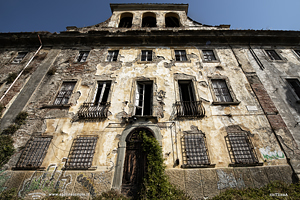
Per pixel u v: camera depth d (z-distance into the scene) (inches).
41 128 295.9
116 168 251.6
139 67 385.1
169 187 220.2
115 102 325.4
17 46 455.2
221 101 335.0
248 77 368.2
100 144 275.6
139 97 351.6
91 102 330.3
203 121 297.7
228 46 436.1
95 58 412.2
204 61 397.7
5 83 367.6
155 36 431.8
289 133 285.3
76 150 270.2
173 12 548.4
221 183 237.3
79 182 241.0
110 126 295.3
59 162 258.7
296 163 254.4
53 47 449.1
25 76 381.1
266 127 292.5
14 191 231.5
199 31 437.7
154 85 348.5
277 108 317.4
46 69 394.6
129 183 243.1
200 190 230.7
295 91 358.9
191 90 357.4
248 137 280.5
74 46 448.8
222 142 275.3
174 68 381.4
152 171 230.8
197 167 250.7
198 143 273.6
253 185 235.3
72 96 338.6
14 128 292.5
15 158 262.7
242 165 252.7
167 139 276.4
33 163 258.5
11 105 328.5
